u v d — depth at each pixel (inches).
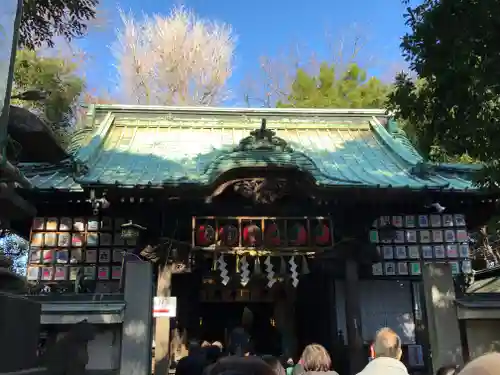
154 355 407.5
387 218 487.5
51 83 638.5
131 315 328.8
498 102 285.0
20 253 818.2
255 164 390.0
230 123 570.6
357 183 400.8
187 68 1232.2
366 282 490.0
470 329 350.6
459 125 300.7
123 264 389.4
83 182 381.7
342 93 1053.2
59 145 225.1
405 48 316.2
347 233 430.6
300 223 428.8
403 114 331.3
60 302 328.2
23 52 617.6
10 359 170.6
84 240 466.3
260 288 510.0
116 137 527.2
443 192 416.5
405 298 488.1
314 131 570.6
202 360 225.0
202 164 457.1
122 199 403.5
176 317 495.2
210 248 408.8
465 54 276.5
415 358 464.4
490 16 264.4
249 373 141.3
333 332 471.2
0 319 164.1
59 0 371.2
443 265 365.7
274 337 524.1
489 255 756.6
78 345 245.4
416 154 510.3
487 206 467.8
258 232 413.7
